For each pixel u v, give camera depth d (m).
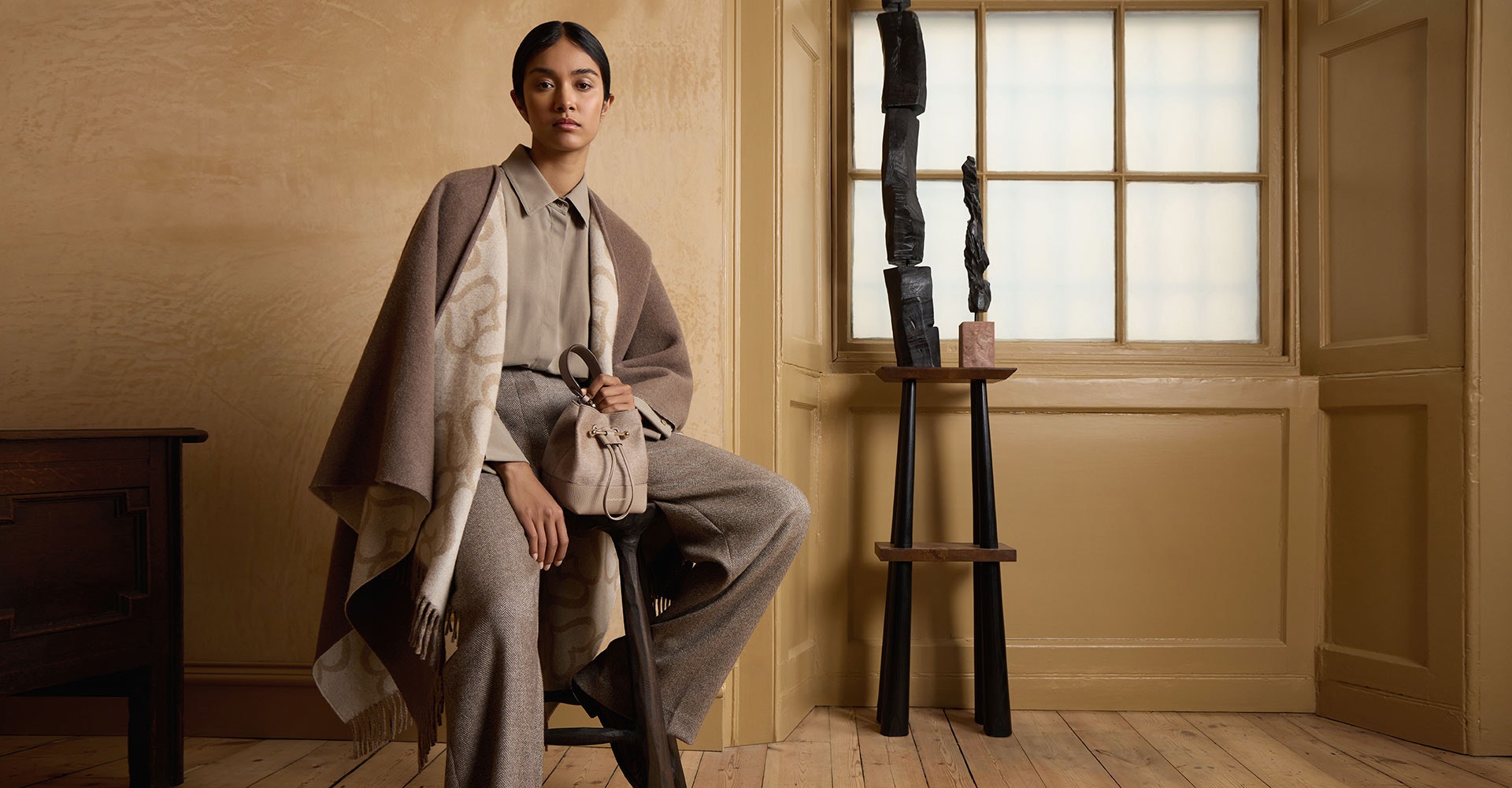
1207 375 2.71
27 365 2.34
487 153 2.34
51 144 2.37
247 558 2.34
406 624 1.64
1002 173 2.76
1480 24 2.26
